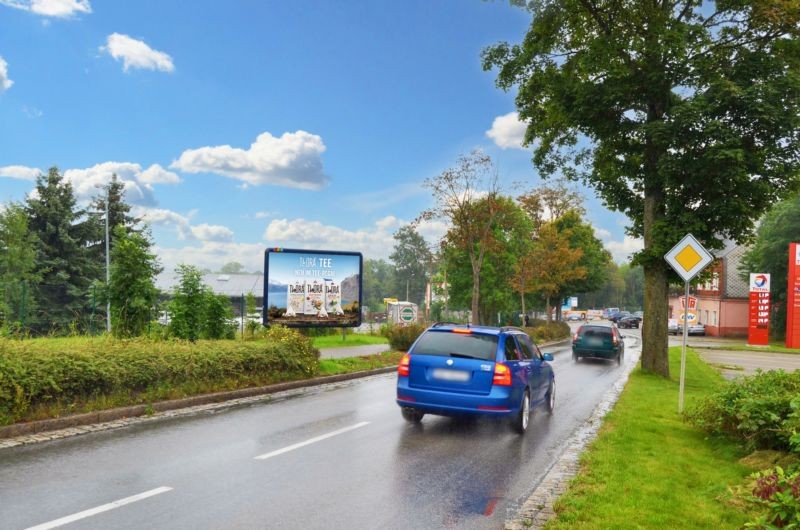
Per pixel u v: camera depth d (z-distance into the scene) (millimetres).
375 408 10844
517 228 42969
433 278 48969
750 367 25938
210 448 7379
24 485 5629
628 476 6227
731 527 4754
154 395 10070
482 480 6371
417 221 34188
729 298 56688
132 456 6859
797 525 3893
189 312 14312
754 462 6918
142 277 12883
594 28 19688
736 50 17328
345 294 18484
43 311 26859
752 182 16219
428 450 7680
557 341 42031
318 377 14633
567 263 44469
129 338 11984
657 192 18547
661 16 16797
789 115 15352
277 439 8008
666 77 16812
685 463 6906
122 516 4883
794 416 6617
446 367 8844
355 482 6109
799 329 41062
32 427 7852
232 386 11961
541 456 7582
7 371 7844
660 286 18375
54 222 39438
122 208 44219
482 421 9953
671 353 28812
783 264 48844
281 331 14719
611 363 24172
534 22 19250
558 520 4887
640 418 9992
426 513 5242
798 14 15906
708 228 17125
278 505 5305
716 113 15852
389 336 22422
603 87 17328
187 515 4961
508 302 48000
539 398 10445
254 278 77500
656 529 4648
